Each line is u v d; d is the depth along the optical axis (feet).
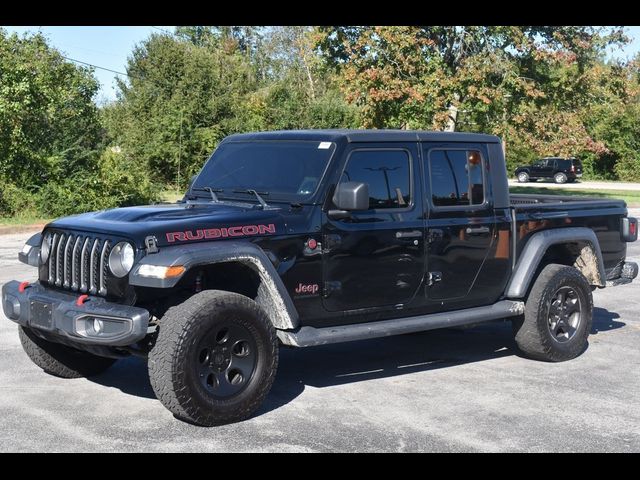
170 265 16.46
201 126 113.39
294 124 127.75
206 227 17.67
